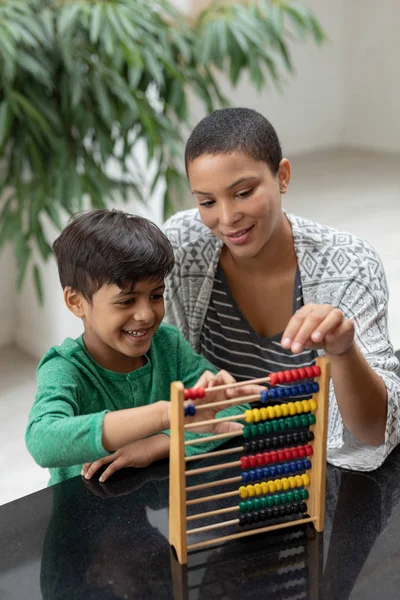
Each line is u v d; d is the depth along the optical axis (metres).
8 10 2.66
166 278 1.60
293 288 1.52
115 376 1.40
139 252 1.25
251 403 1.51
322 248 1.48
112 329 1.30
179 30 3.10
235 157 1.31
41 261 3.56
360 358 1.25
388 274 4.25
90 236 1.27
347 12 6.41
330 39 6.40
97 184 2.97
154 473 1.31
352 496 1.25
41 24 2.81
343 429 1.38
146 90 3.08
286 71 6.21
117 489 1.27
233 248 1.40
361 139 6.68
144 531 1.17
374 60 6.41
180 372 1.48
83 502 1.24
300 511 1.18
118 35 2.70
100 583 1.07
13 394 3.52
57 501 1.24
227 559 1.11
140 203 3.64
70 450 1.19
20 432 3.23
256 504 1.15
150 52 2.88
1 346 3.91
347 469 1.31
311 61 6.37
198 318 1.61
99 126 2.96
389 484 1.27
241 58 3.22
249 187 1.33
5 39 2.55
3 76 2.76
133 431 1.17
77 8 2.70
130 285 1.27
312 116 6.55
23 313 3.83
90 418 1.19
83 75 2.89
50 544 1.15
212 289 1.58
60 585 1.07
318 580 1.07
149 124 2.87
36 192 2.89
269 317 1.55
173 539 1.12
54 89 2.96
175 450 1.06
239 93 6.00
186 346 1.51
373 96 6.51
